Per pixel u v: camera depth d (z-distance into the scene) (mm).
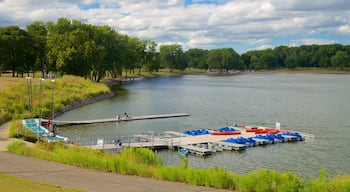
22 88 96062
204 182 26656
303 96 133875
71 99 99562
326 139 60875
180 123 76875
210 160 48344
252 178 25109
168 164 46469
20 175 28531
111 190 24547
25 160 34375
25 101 82062
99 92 121750
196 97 128750
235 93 145625
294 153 51844
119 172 30281
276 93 145875
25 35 145000
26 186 24250
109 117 83500
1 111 68000
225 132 63375
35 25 170500
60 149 37906
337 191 23484
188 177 27219
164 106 104188
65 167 31719
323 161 48094
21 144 40062
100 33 174000
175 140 57188
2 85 100438
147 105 105688
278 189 24250
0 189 23188
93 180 27312
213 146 54000
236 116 86625
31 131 52750
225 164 46625
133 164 30766
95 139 59062
